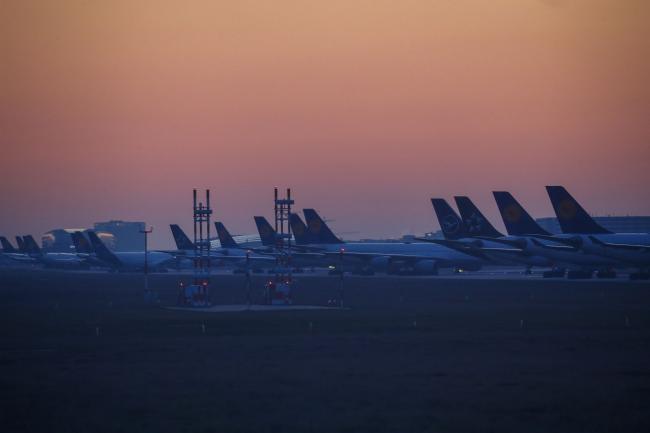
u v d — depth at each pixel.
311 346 176.62
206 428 98.00
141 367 147.00
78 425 100.75
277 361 151.88
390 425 98.00
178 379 131.88
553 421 99.12
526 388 119.75
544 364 143.12
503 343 177.00
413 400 112.00
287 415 103.94
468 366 141.75
